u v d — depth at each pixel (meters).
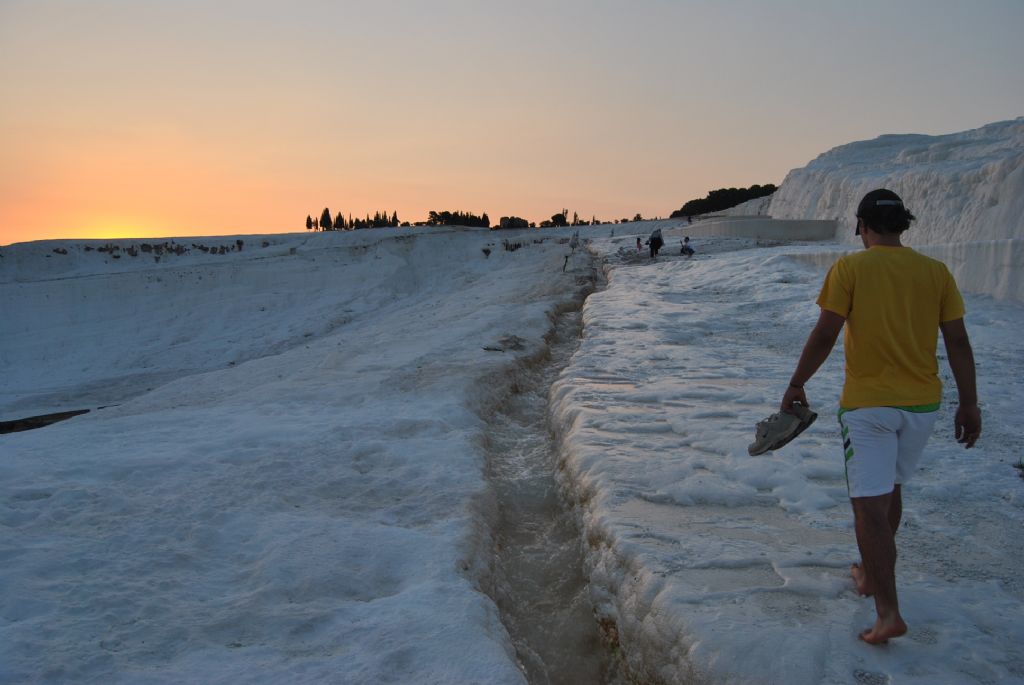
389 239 84.19
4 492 5.64
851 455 2.91
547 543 5.52
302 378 11.62
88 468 6.38
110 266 76.44
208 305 63.22
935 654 2.86
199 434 8.12
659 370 9.15
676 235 50.94
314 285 69.19
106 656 3.25
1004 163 21.77
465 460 6.72
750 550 3.89
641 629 3.49
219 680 3.09
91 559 4.38
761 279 18.28
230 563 4.52
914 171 27.83
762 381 8.32
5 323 57.91
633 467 5.36
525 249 76.62
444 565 4.38
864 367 2.92
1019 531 4.09
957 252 12.98
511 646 3.76
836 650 2.90
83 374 46.25
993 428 6.06
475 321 16.61
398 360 12.38
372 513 5.51
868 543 2.84
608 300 17.17
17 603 3.73
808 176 45.31
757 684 2.79
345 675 3.15
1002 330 9.84
